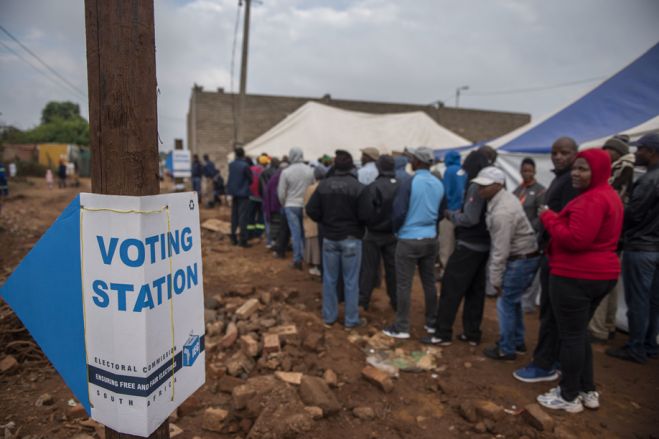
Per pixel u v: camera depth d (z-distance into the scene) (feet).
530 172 15.76
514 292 11.72
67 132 166.50
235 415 9.03
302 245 22.44
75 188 74.02
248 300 15.76
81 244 4.31
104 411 4.46
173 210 4.52
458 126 88.89
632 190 12.12
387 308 16.98
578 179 8.68
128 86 4.11
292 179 21.71
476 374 11.43
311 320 14.34
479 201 11.89
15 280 4.77
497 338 14.11
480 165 12.87
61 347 4.61
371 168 18.79
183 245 4.75
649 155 11.49
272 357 11.34
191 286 4.94
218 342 12.17
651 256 11.52
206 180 56.34
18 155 114.21
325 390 9.63
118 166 4.19
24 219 34.53
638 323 12.10
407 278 13.43
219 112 75.15
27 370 10.48
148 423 4.29
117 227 4.08
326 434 8.59
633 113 16.19
